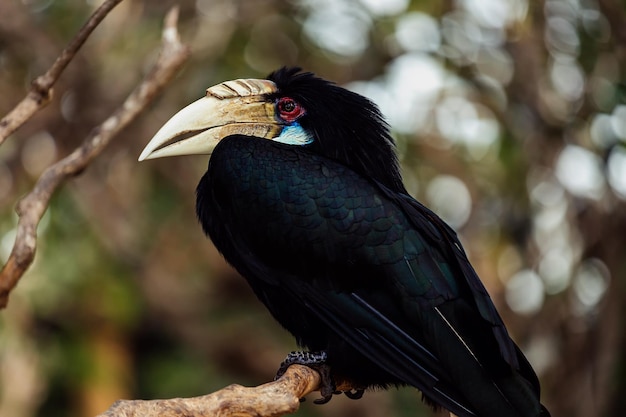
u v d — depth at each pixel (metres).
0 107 14.53
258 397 6.26
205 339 17.47
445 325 7.48
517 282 14.42
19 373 15.93
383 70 15.03
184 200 16.28
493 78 14.48
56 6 14.50
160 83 7.93
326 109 8.49
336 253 7.73
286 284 7.88
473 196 14.92
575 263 13.91
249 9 14.87
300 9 15.13
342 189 7.89
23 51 14.37
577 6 13.77
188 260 16.91
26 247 7.15
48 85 7.38
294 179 7.98
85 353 16.91
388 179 8.51
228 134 8.52
